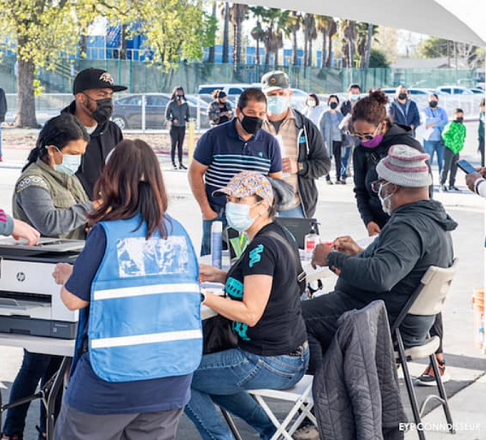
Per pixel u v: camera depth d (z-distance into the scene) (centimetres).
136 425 311
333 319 469
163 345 307
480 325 640
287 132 648
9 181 1761
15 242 404
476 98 3212
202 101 2764
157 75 3350
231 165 597
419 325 460
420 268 450
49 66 3045
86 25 3053
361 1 540
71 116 457
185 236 321
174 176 1841
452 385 573
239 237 497
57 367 454
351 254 491
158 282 309
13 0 2870
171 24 3266
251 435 495
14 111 2994
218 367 396
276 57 4588
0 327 370
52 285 360
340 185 1736
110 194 312
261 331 392
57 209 453
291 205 645
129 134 2708
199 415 402
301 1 563
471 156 2375
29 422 499
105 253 303
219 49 4600
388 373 400
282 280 390
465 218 1314
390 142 566
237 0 594
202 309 394
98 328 300
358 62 4988
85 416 305
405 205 457
